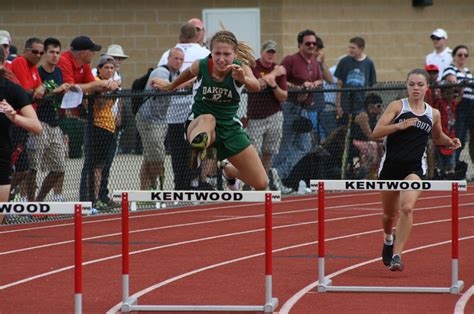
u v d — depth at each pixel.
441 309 15.23
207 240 22.55
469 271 18.55
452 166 32.75
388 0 44.06
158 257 20.28
